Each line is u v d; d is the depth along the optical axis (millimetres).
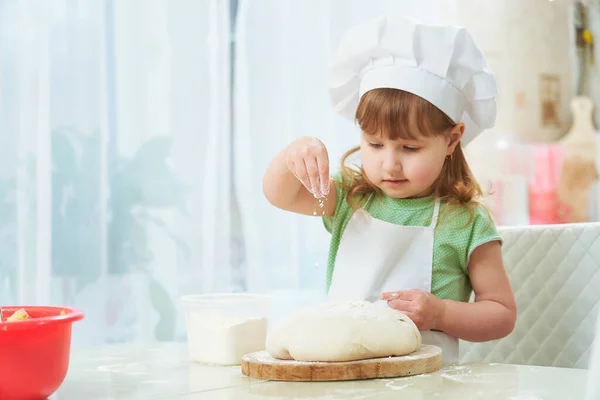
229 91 2262
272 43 2258
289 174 1184
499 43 2426
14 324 665
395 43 1127
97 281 2174
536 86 2461
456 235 1171
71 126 2164
